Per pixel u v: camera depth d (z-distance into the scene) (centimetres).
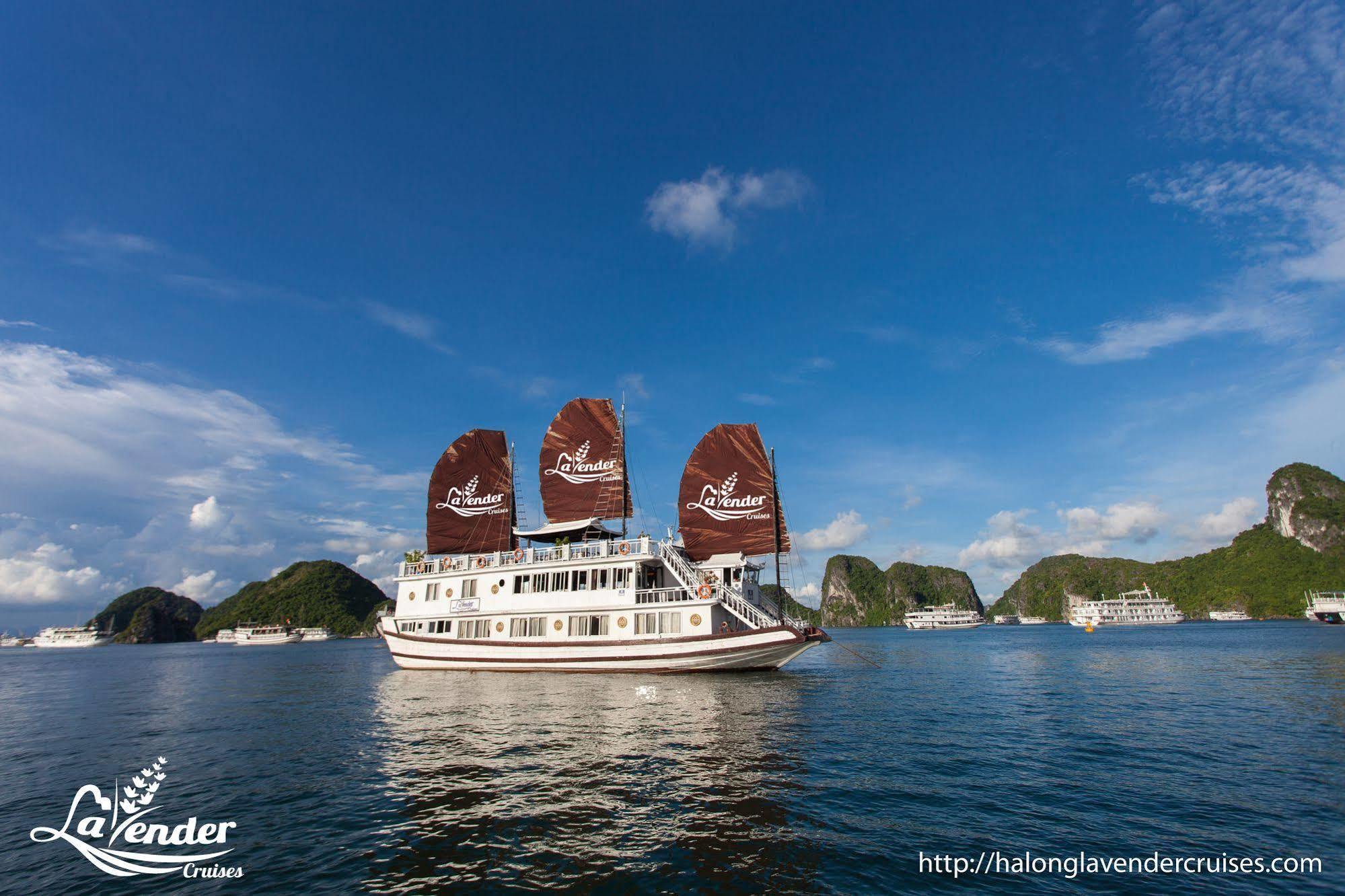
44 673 6538
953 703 2898
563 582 3656
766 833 1245
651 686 3091
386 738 2147
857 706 2747
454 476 4397
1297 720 2327
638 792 1492
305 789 1599
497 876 1077
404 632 4034
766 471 3906
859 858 1131
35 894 1070
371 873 1103
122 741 2348
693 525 3953
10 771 1916
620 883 1045
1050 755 1877
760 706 2633
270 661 7988
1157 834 1247
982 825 1297
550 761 1777
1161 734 2159
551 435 4291
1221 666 4431
